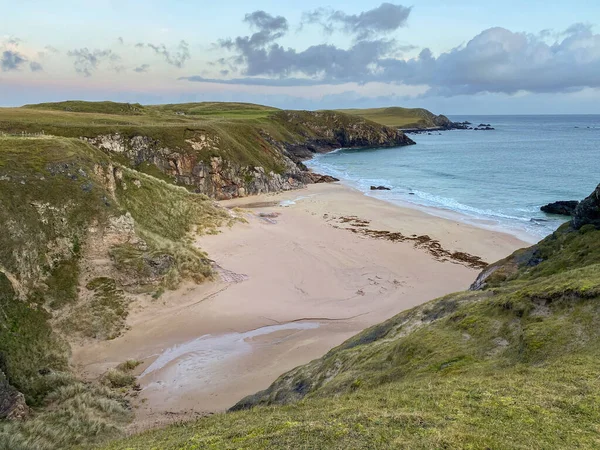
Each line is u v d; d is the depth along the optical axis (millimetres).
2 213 26875
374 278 35188
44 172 31125
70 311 25984
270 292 32375
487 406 9016
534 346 11906
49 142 34562
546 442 7477
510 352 12500
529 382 9914
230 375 22609
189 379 22250
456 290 32875
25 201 28641
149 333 26578
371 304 30750
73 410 18250
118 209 32844
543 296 14023
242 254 38844
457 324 15312
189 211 44031
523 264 27266
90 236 30297
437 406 9383
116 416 18766
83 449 13438
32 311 24188
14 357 20656
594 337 11484
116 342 25391
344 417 9414
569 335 11883
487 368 11742
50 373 20969
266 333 27094
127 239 31719
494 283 24141
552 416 8320
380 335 19328
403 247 42844
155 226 38531
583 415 8273
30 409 18109
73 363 23000
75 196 31219
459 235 46406
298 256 39438
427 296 31906
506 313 14617
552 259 23734
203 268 33500
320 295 32125
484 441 7613
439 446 7578
